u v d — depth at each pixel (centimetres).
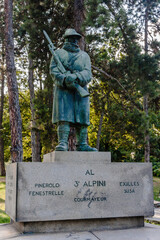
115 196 485
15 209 436
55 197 454
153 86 1203
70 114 517
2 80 2441
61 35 1395
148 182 509
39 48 1330
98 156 503
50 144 1387
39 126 1316
